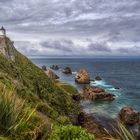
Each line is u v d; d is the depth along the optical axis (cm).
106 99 8562
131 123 5803
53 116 3812
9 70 5528
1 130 872
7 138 858
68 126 983
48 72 14988
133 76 19500
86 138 949
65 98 6906
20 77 5588
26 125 980
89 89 8875
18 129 930
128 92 11112
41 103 4034
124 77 18562
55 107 5738
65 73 19250
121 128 612
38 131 1090
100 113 6862
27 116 1038
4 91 948
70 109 6344
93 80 14962
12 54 8350
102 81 15312
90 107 7588
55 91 6912
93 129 5431
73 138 945
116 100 8800
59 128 989
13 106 909
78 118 5872
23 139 923
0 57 6006
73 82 13762
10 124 888
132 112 5925
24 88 4234
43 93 5944
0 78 3766
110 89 12081
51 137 981
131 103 8531
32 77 6694
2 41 8288
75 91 9719
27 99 3728
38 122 1308
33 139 973
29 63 8875
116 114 6769
